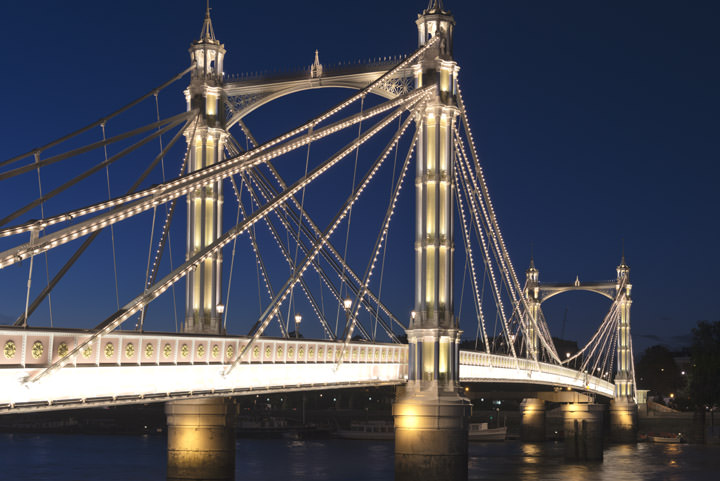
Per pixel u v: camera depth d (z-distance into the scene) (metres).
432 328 47.22
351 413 184.38
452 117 49.09
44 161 32.31
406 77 50.25
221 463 49.50
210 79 51.00
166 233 47.84
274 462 94.75
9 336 27.30
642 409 157.50
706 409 146.50
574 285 147.12
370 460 98.31
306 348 44.06
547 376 100.12
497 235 69.38
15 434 162.62
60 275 34.88
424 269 48.03
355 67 51.66
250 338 39.78
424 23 50.25
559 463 94.25
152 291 32.50
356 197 44.94
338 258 51.81
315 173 41.50
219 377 37.66
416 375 47.53
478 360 71.25
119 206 34.06
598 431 98.06
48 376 28.61
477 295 60.88
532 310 139.50
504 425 171.25
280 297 40.91
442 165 48.41
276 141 40.69
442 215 48.19
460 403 46.66
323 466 89.06
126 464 91.69
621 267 146.62
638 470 85.44
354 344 48.09
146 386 33.34
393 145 47.59
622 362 144.25
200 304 50.38
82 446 125.00
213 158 50.53
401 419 47.00
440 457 46.19
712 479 76.88
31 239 28.50
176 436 49.84
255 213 38.03
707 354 123.88
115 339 31.84
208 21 51.59
